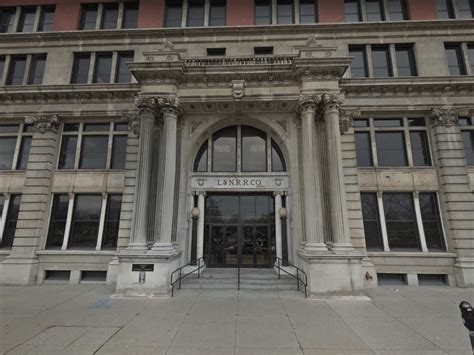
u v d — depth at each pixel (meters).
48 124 16.89
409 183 15.84
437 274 14.77
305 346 6.81
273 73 14.32
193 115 16.38
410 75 17.20
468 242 14.53
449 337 7.36
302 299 11.33
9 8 19.31
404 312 9.66
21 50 18.50
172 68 14.07
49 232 16.31
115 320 8.72
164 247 12.70
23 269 14.99
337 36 17.52
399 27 17.25
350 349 6.64
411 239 15.50
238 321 8.62
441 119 15.84
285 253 15.55
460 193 15.12
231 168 16.95
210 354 6.38
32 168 16.53
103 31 18.05
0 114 17.22
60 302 10.98
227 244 16.38
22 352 6.45
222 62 15.20
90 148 17.56
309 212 12.95
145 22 18.55
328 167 13.83
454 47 17.45
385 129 16.61
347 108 16.20
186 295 11.90
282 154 16.95
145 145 14.00
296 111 15.19
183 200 15.50
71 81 18.02
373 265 14.45
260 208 16.67
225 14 18.94
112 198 16.77
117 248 15.34
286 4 18.94
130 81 17.94
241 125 17.30
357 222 14.99
